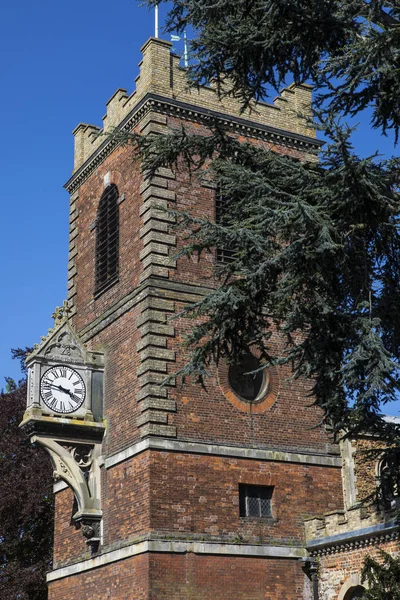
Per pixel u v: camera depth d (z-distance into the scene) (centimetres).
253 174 1872
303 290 1911
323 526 2697
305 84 3300
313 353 1906
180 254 1925
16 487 3725
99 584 2756
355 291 1927
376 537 2480
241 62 2017
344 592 2572
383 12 1916
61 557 3044
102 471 2873
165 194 2909
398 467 1806
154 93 2992
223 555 2623
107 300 3073
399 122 1891
